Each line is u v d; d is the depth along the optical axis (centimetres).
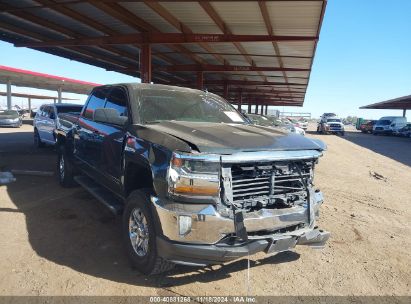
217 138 380
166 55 1720
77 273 399
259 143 382
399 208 762
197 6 943
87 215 584
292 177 403
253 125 517
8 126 2798
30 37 1405
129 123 470
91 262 426
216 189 353
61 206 626
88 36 1353
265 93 3825
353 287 405
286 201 393
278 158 381
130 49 1619
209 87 3225
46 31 1334
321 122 4044
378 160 1652
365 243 541
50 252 447
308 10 894
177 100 535
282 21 998
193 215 344
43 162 1065
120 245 475
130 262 427
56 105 1310
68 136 705
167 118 491
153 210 365
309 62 1589
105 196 525
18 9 1043
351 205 764
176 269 424
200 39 1179
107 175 516
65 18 1145
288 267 447
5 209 600
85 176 670
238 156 360
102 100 586
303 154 402
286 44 1284
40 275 390
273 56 1539
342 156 1716
